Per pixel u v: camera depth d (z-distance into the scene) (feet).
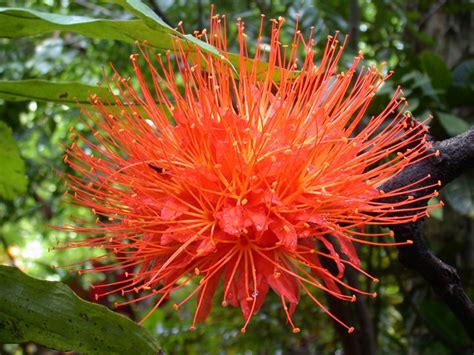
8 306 0.93
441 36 2.30
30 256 4.41
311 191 0.95
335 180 0.96
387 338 2.40
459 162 1.00
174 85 0.99
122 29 0.94
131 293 2.46
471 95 1.79
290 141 0.96
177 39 0.93
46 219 2.98
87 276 2.85
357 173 0.96
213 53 0.87
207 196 0.95
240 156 0.93
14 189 1.39
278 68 1.03
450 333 1.79
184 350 2.85
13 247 4.00
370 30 2.43
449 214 2.05
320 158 0.99
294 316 2.60
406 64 2.23
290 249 0.89
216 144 0.96
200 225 0.95
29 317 0.94
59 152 2.77
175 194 0.97
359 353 1.75
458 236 2.03
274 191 0.93
